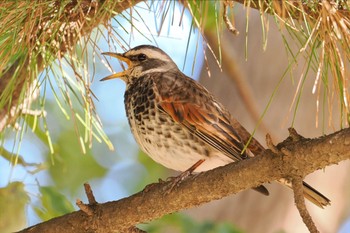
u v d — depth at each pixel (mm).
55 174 17688
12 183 11836
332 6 7574
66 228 9531
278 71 15156
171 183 9148
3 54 8539
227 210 14859
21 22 8383
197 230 12695
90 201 9484
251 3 8336
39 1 8266
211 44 13617
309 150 7770
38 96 10023
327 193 15680
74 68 8750
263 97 14977
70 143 17797
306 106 14945
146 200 9203
